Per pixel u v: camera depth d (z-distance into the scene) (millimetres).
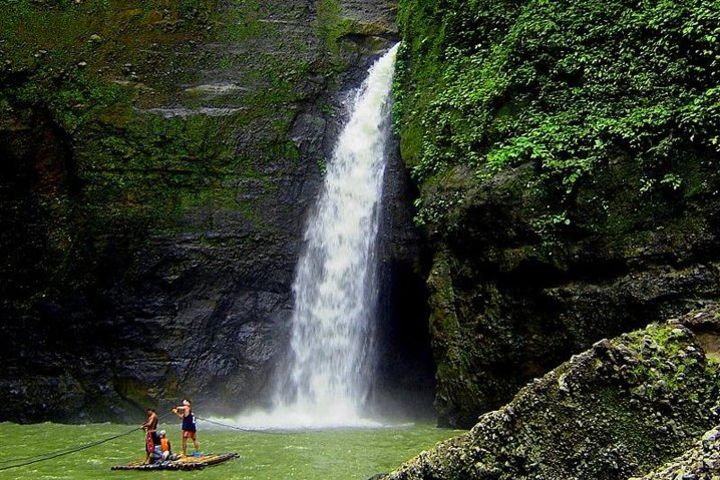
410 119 16562
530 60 14094
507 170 12867
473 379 13195
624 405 6168
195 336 17328
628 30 13188
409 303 17000
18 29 17922
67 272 17172
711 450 5406
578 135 12477
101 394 16844
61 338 17172
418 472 6617
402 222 16641
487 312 13062
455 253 13852
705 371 6148
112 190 17406
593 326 11727
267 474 10055
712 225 11062
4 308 17281
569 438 6195
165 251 17469
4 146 17266
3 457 12133
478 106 14438
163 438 11125
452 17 16828
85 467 10992
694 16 12227
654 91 12359
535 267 12352
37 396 16812
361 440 12930
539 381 6434
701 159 11320
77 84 17875
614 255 11680
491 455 6352
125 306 17203
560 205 12258
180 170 17922
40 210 17453
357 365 17406
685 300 11008
